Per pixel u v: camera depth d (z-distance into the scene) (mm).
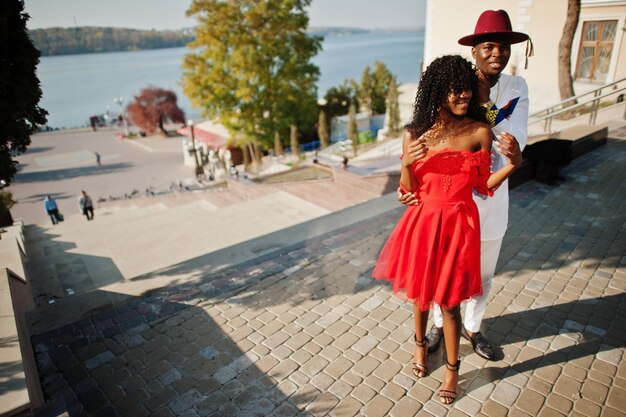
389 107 28438
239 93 28203
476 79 2336
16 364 2795
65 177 37500
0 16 4922
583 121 12047
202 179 30906
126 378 3248
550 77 15258
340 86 42500
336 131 36062
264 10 27422
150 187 32062
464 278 2492
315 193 12023
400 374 3082
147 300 4281
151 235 10156
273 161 29703
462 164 2375
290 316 3873
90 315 4188
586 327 3393
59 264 8664
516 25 15336
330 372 3150
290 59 29625
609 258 4348
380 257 3066
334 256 4922
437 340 3338
